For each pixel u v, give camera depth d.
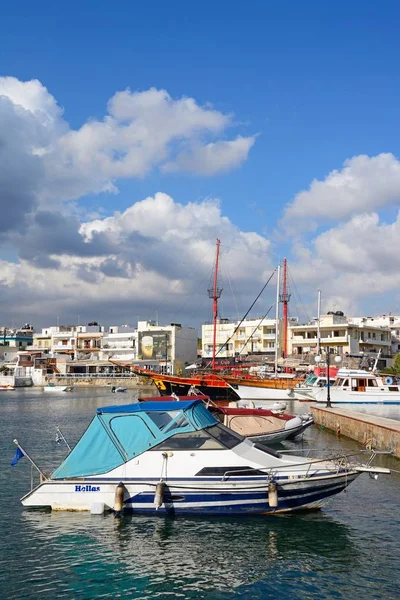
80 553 15.16
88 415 56.41
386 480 22.94
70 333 145.12
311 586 13.27
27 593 13.03
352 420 34.34
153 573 14.00
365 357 90.06
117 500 17.34
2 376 126.00
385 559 14.73
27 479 24.12
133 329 147.25
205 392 67.38
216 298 90.50
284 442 33.38
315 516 17.94
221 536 16.23
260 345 117.31
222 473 17.56
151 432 18.25
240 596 12.81
